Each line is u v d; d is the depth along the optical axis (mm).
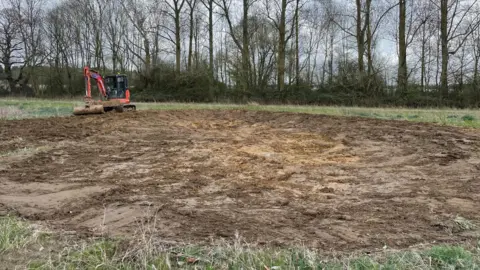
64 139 9656
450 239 3539
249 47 32062
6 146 8594
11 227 3703
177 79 31672
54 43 38125
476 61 25359
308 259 3061
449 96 24344
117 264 3037
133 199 4828
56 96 34562
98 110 15383
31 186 5488
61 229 3787
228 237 3596
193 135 10609
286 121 13633
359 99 25000
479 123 11805
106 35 36406
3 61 37719
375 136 9852
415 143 8695
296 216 4242
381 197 4949
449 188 5289
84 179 5895
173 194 5086
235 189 5367
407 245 3420
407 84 25328
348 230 3801
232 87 32781
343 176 6133
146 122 13250
